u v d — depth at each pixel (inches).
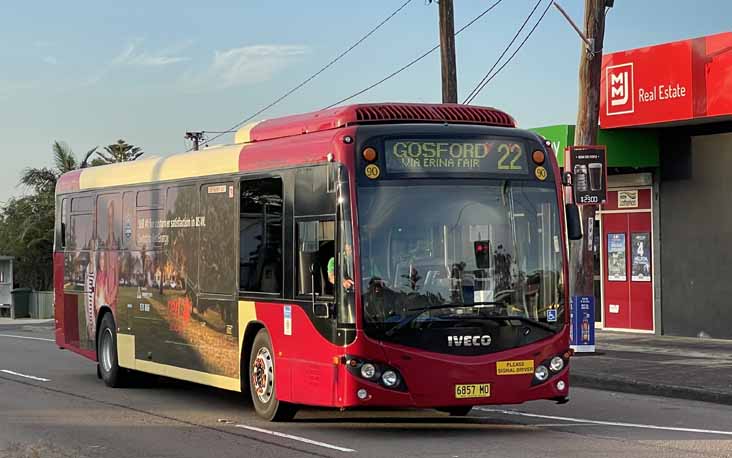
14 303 1966.0
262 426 511.2
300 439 467.5
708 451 430.0
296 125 522.0
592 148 831.7
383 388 450.9
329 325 462.6
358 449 438.6
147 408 588.1
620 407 590.9
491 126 490.6
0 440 474.9
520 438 468.4
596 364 761.6
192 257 596.7
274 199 514.3
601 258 1060.5
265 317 518.6
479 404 462.3
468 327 460.1
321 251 473.4
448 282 461.4
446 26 949.2
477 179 473.4
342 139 466.0
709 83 869.2
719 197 940.6
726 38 855.7
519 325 467.5
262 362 527.2
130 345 674.8
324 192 474.3
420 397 453.1
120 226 695.7
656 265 997.2
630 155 973.8
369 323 451.5
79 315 763.4
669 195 984.3
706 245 953.5
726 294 937.5
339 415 551.2
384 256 457.1
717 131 940.6
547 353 471.2
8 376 777.6
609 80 958.4
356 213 457.4
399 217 461.7
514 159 481.1
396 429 498.6
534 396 468.1
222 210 565.6
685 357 805.2
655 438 467.5
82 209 762.8
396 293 455.2
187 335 601.6
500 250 470.9
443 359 455.2
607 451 430.3
